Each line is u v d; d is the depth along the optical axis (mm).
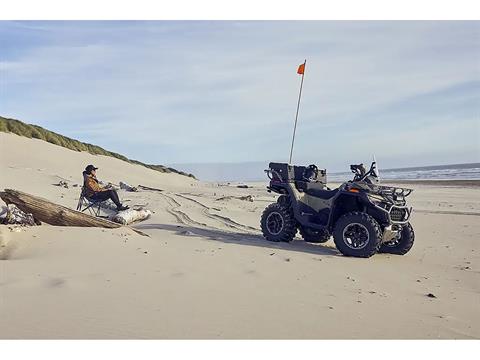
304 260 7254
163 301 4590
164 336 3754
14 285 4887
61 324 3889
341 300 4961
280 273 6086
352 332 4020
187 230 9875
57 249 6828
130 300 4566
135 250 6988
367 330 4086
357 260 7738
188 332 3852
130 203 16062
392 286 5859
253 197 23266
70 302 4422
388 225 8242
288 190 9266
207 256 6895
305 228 9758
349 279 6070
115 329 3844
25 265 5832
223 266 6250
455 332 4133
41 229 7598
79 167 33031
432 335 4035
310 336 3883
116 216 10555
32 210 8414
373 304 4891
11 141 32469
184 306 4473
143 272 5672
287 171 9391
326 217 8984
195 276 5590
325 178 9883
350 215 8156
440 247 9445
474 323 4410
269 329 3994
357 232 8164
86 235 7609
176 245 7766
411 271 7000
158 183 37219
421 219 14336
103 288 4910
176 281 5332
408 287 5863
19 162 28891
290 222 9188
